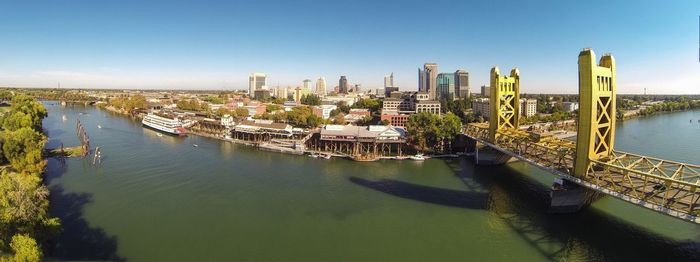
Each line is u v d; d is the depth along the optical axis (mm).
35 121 179250
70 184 111562
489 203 98125
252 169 133875
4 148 111125
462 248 73312
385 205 96562
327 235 79000
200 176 122875
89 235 76812
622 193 71250
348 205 96625
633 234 78062
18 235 52656
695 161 151125
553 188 89625
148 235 77625
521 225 83625
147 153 160250
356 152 159875
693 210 60625
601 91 82188
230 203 97438
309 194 105188
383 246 74188
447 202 99250
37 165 111875
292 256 69938
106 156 152250
